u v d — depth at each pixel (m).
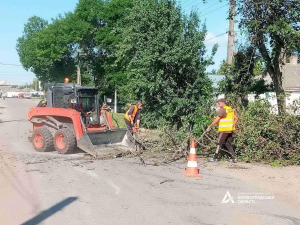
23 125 19.50
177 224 4.70
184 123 13.02
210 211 5.25
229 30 14.76
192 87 13.98
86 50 35.62
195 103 13.98
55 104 10.68
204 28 14.62
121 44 16.36
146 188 6.47
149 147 10.38
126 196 5.95
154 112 15.09
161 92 14.73
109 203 5.56
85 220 4.80
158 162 8.93
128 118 10.89
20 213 5.07
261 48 11.83
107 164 8.63
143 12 14.54
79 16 33.25
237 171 7.96
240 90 12.49
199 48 14.45
